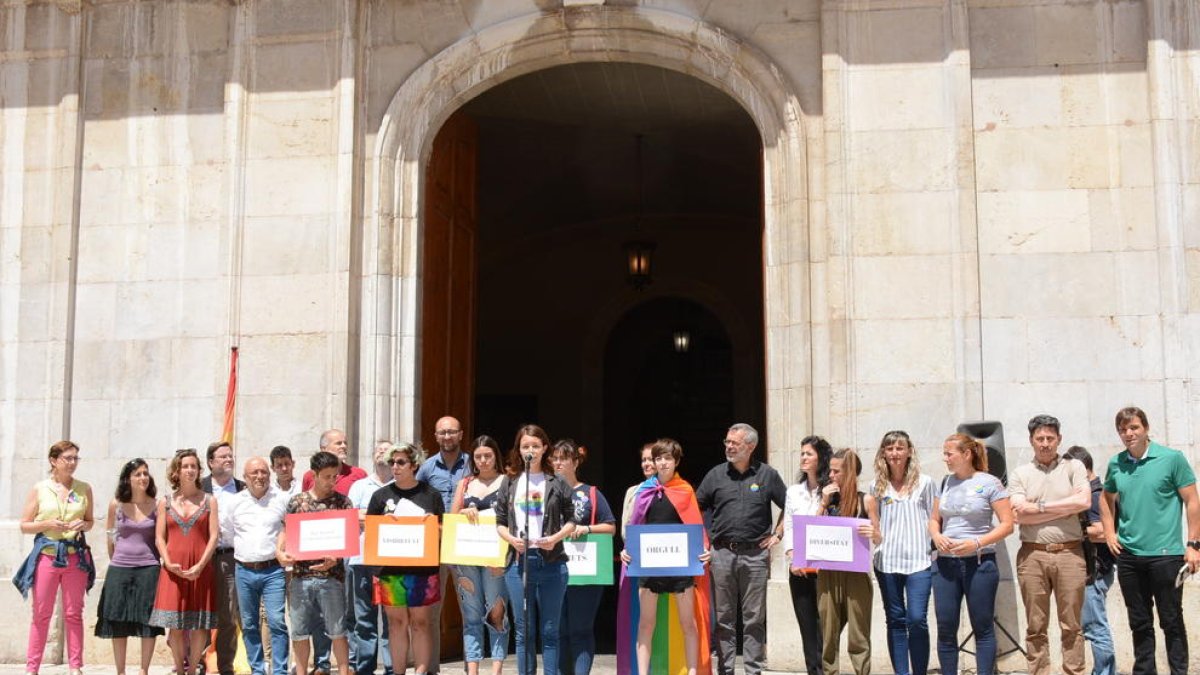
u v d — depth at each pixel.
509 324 19.75
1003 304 10.43
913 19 10.66
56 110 11.65
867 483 10.24
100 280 11.48
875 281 10.46
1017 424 10.29
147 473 9.66
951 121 10.54
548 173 17.31
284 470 9.59
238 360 11.05
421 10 11.32
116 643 9.51
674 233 19.58
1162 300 10.22
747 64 10.87
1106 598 9.99
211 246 11.37
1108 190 10.45
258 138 11.28
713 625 10.25
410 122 11.27
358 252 11.10
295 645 9.21
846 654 10.16
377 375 10.96
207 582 9.49
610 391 20.00
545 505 8.86
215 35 11.60
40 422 11.31
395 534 8.89
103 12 11.77
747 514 9.09
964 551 8.30
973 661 10.07
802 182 10.69
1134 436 8.54
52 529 9.77
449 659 11.56
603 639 14.00
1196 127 10.32
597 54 11.29
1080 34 10.63
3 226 11.59
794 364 10.55
